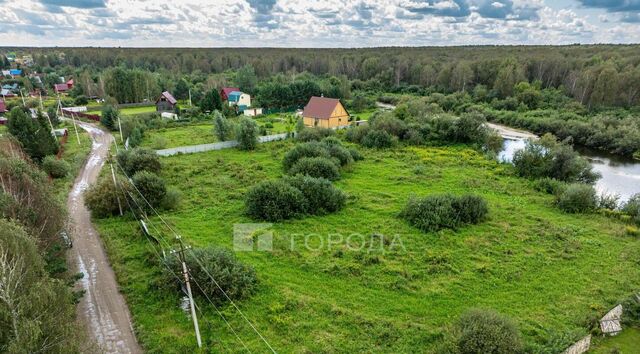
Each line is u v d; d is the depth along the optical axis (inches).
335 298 780.6
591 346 673.6
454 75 4030.5
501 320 636.7
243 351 637.9
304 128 2292.1
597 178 1562.5
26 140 1628.9
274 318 706.8
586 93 3139.8
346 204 1267.2
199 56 6840.6
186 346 646.5
